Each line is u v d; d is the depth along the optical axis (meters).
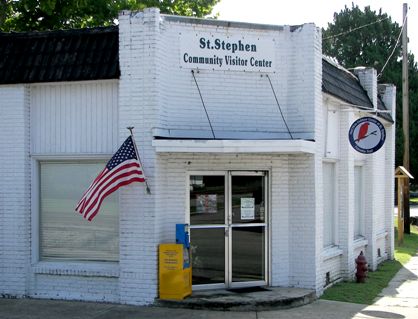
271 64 11.57
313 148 11.20
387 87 18.75
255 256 11.56
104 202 11.17
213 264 11.33
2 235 11.33
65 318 9.76
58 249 11.42
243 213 11.51
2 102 11.34
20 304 10.75
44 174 11.50
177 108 11.08
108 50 11.03
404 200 26.80
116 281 10.89
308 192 11.52
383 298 11.94
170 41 11.05
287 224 11.64
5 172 11.33
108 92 11.05
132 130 10.66
